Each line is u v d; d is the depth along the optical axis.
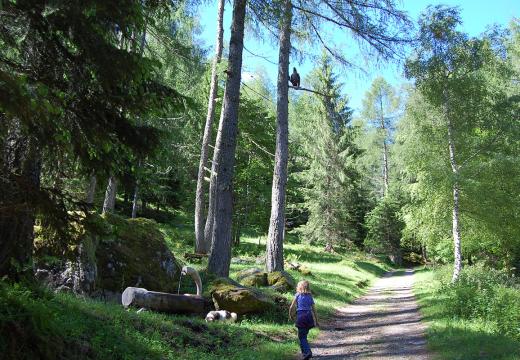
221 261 13.34
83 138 4.90
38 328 4.45
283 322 11.40
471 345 8.25
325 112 42.78
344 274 28.75
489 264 27.73
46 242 5.96
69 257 5.67
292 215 51.38
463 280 16.28
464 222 22.50
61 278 8.88
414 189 23.25
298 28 16.22
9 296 4.48
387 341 10.16
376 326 12.46
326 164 42.66
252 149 29.59
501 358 7.11
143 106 5.29
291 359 8.38
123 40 5.79
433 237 23.86
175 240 27.88
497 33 20.72
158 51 15.89
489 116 20.72
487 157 21.38
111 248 10.44
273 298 12.12
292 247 40.91
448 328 10.23
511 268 25.72
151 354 6.19
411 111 22.09
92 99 5.06
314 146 42.88
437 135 21.56
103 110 5.07
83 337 5.44
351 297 19.92
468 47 19.38
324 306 15.17
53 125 4.44
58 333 4.80
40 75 4.91
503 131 20.64
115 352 5.61
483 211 21.22
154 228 11.96
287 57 17.61
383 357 8.53
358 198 53.88
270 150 29.92
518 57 29.08
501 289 13.89
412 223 25.12
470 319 11.65
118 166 5.36
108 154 5.22
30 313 4.43
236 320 10.55
